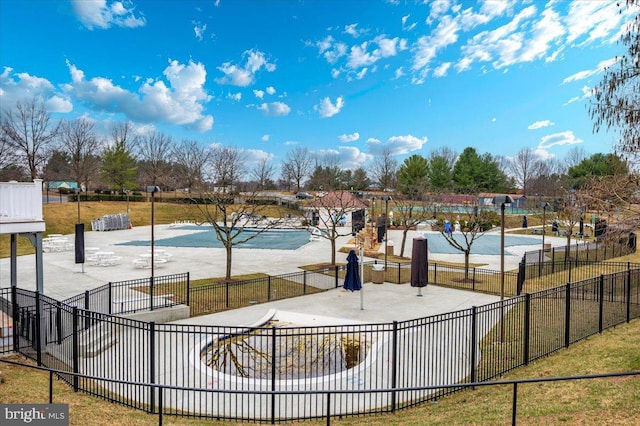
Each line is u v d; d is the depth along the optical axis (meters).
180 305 13.39
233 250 29.66
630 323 10.93
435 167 71.50
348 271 14.81
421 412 6.89
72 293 15.29
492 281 19.39
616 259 23.69
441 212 43.84
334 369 9.09
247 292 16.69
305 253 28.36
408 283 19.12
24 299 11.20
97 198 58.50
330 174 82.56
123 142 64.38
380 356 9.82
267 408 7.18
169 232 42.84
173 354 9.81
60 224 41.75
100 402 7.05
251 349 10.45
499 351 9.57
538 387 7.24
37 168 50.59
